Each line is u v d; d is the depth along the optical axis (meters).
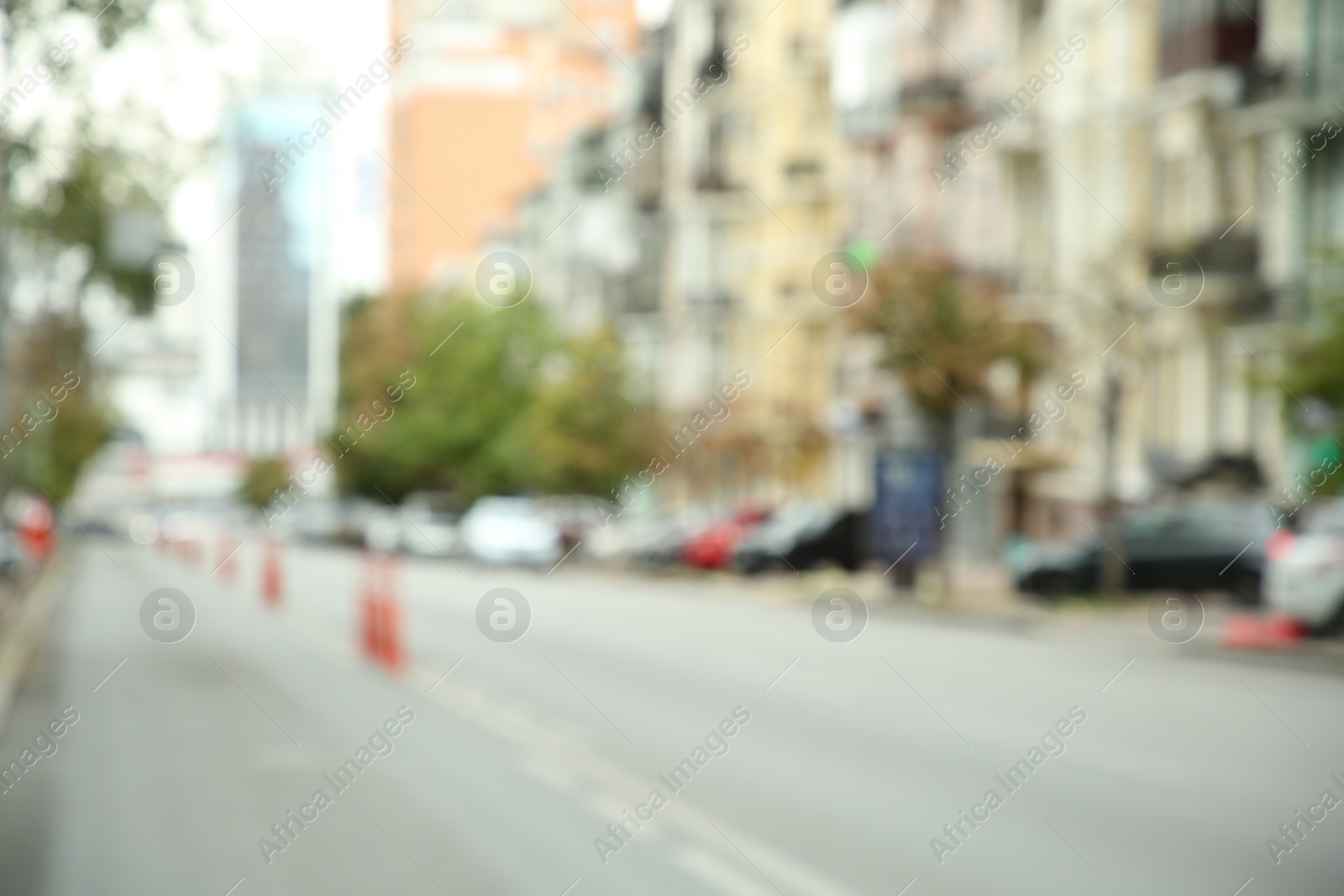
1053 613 42.81
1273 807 16.28
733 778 17.92
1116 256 49.56
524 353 94.31
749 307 86.88
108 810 16.28
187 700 25.03
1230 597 45.16
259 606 48.81
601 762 18.92
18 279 48.81
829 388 79.12
